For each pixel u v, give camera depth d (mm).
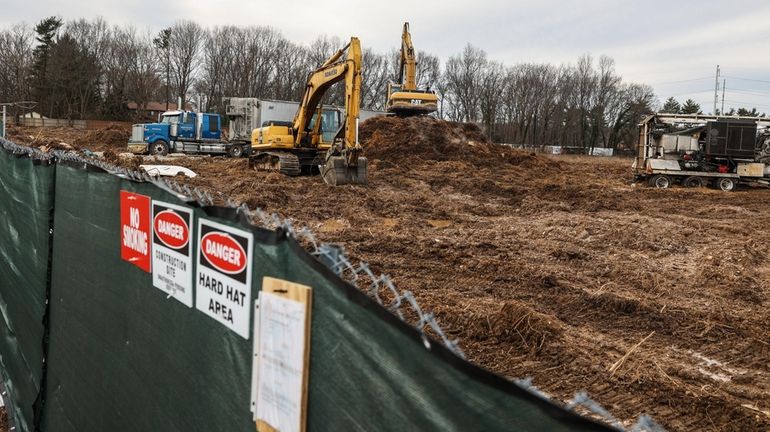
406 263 8680
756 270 9352
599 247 10477
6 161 5699
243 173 20828
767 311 6980
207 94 84188
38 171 4562
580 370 5090
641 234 11383
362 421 1572
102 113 76875
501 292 7391
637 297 7316
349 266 1854
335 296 1666
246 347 2141
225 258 2268
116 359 3373
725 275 8391
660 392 4715
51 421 4375
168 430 2793
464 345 5625
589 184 22234
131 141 33406
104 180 3473
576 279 8180
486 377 1242
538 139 80938
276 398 1946
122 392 3299
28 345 4844
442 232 11414
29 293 4801
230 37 82188
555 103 79438
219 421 2346
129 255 3182
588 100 78562
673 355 5547
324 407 1724
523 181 21797
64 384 4133
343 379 1639
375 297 1755
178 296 2680
